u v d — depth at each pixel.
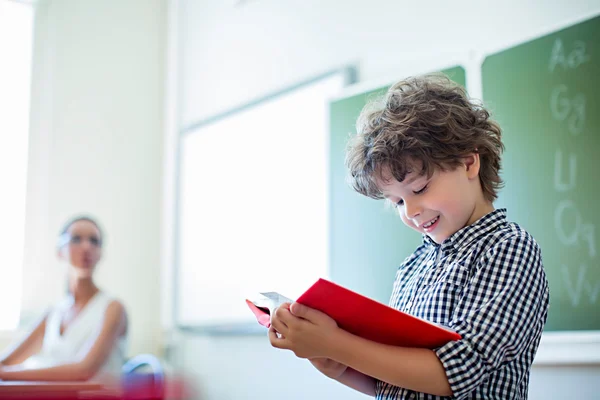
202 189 3.14
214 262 2.98
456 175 1.05
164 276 3.35
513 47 1.84
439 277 1.06
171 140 3.44
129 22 3.50
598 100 1.63
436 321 1.02
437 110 1.06
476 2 1.99
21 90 3.19
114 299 2.47
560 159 1.70
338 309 0.92
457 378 0.90
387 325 0.91
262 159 2.76
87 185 3.25
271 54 2.84
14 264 3.03
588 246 1.63
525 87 1.79
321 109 2.47
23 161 3.13
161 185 3.47
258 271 2.70
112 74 3.41
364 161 1.07
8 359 2.51
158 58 3.56
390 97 1.12
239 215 2.86
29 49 3.24
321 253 2.38
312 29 2.63
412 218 1.07
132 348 3.23
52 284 3.07
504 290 0.96
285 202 2.60
